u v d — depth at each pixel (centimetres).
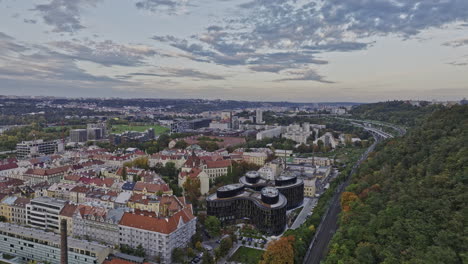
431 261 18575
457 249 19512
